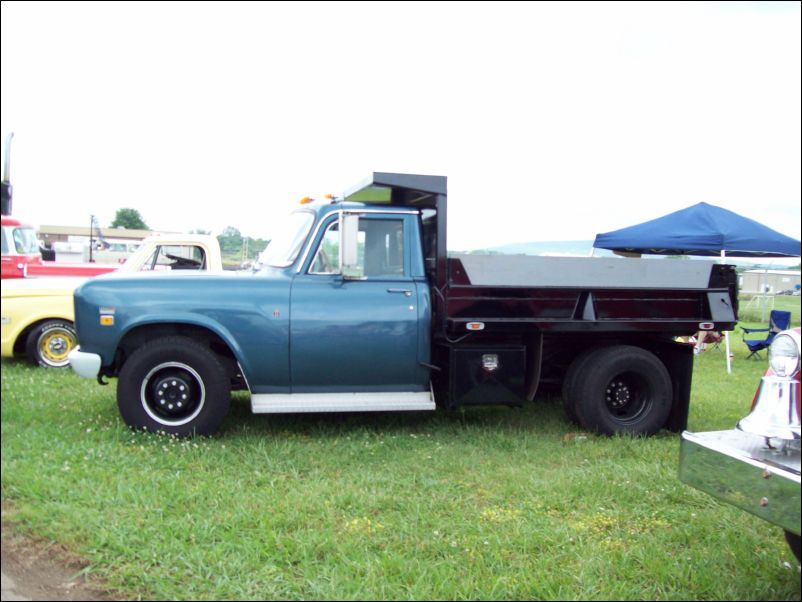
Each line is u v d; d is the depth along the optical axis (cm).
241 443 585
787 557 397
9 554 378
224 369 598
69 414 653
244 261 775
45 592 342
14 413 647
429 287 629
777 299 2739
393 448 593
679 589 359
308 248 615
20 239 1312
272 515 429
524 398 646
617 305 646
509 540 407
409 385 630
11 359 1000
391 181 608
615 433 649
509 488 495
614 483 508
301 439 610
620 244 1059
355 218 583
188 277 606
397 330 614
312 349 602
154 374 591
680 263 657
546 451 599
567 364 702
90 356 592
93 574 358
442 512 451
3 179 1006
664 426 689
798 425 329
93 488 460
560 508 466
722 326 665
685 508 470
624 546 407
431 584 353
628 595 352
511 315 623
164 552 375
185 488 469
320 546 388
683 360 676
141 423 588
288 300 600
